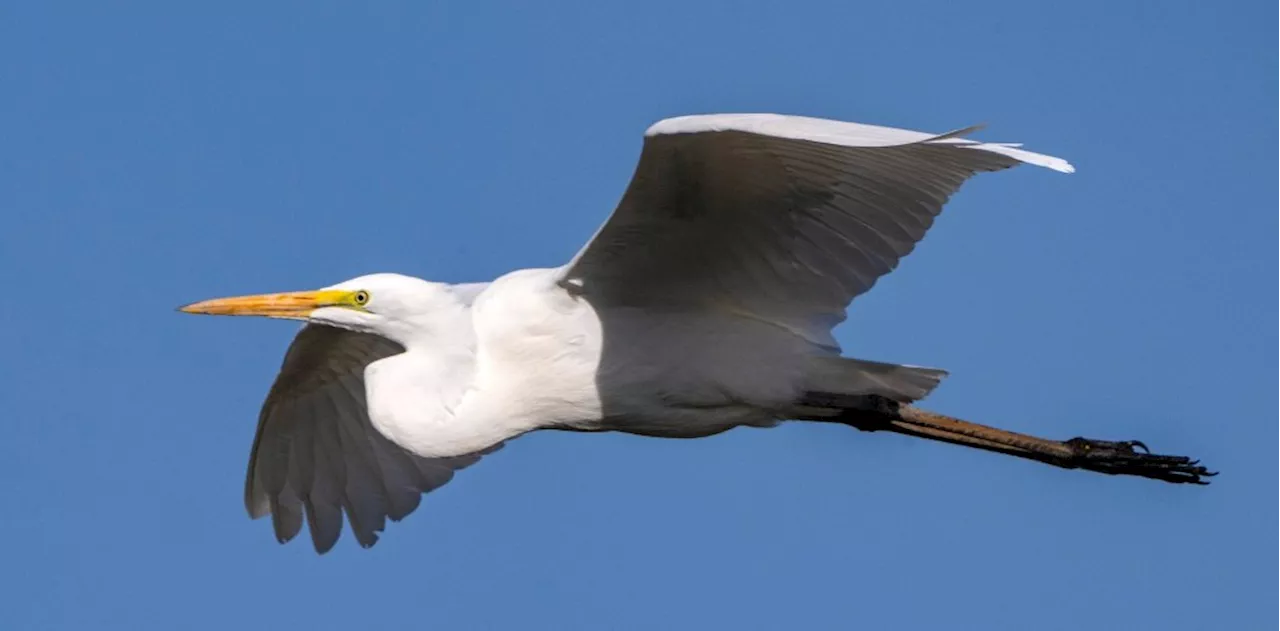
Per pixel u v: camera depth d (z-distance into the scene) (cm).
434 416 1176
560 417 1198
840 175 1016
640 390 1172
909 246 1054
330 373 1330
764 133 931
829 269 1101
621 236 1088
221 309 1198
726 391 1163
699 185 1033
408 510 1372
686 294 1145
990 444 1255
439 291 1197
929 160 977
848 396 1176
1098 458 1273
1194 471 1272
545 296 1162
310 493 1377
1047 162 889
